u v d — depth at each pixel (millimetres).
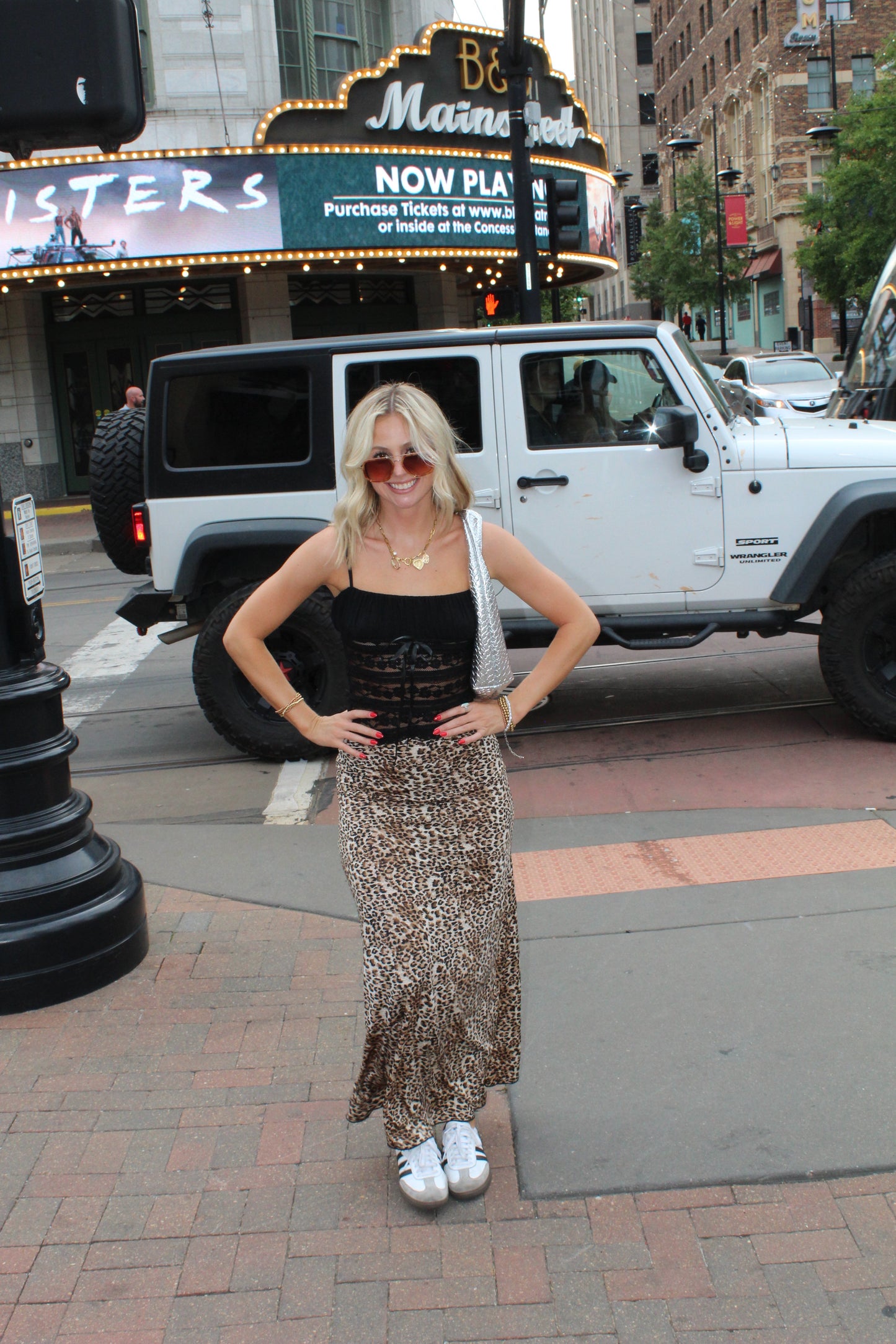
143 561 6664
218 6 18391
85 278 18453
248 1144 2877
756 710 6652
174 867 4762
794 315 48375
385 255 16969
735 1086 3012
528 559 2555
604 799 5395
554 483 5926
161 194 16266
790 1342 2215
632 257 47469
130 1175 2777
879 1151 2723
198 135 18609
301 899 4367
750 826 4906
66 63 3473
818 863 4426
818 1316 2270
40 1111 3035
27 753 3629
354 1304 2361
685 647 6059
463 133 17234
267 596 2533
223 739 6848
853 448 5848
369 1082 2658
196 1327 2318
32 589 3693
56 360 20547
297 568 2520
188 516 6145
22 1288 2434
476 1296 2365
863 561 6078
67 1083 3158
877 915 3922
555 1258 2459
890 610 5730
